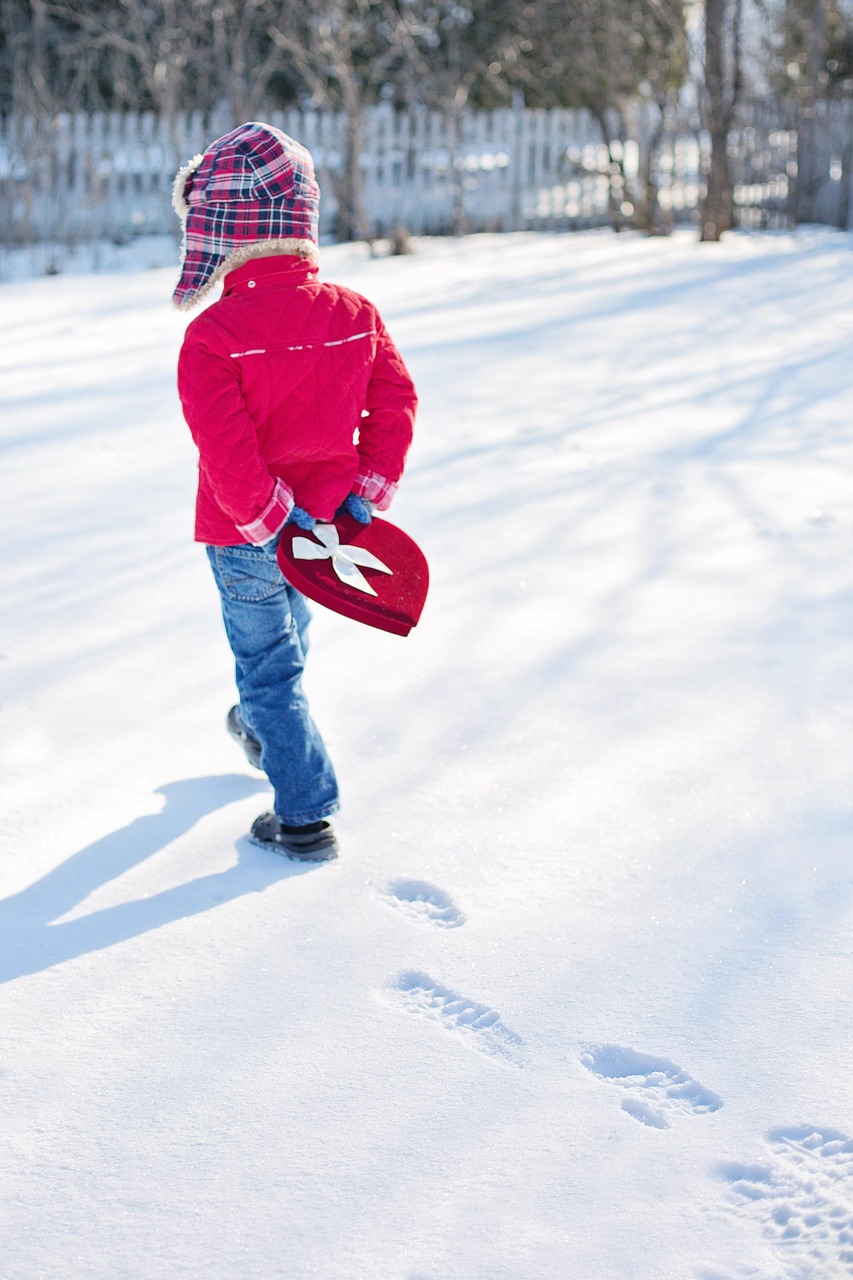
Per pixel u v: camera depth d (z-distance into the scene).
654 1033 2.09
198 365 2.41
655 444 6.02
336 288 2.59
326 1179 1.78
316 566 2.46
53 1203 1.74
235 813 2.86
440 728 3.23
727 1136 1.86
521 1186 1.77
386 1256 1.65
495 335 8.95
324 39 15.91
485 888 2.54
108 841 2.73
